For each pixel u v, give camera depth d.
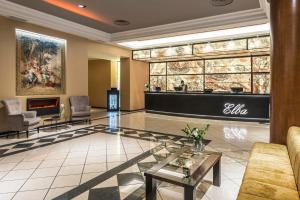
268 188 1.90
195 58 10.55
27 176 3.21
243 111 7.62
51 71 7.16
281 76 3.17
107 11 6.00
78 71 8.08
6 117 5.70
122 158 3.98
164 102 9.36
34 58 6.64
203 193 2.72
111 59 11.69
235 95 7.73
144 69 11.98
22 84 6.32
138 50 10.71
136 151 4.39
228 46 8.38
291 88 3.09
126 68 10.95
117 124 7.38
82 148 4.61
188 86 11.04
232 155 4.14
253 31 7.44
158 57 10.30
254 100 7.46
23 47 6.33
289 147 2.60
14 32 6.01
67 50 7.63
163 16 6.40
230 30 7.58
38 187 2.87
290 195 1.78
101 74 13.09
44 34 6.81
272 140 3.34
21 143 4.99
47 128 6.66
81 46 8.16
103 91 13.05
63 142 5.09
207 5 5.57
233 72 9.93
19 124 5.52
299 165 1.94
